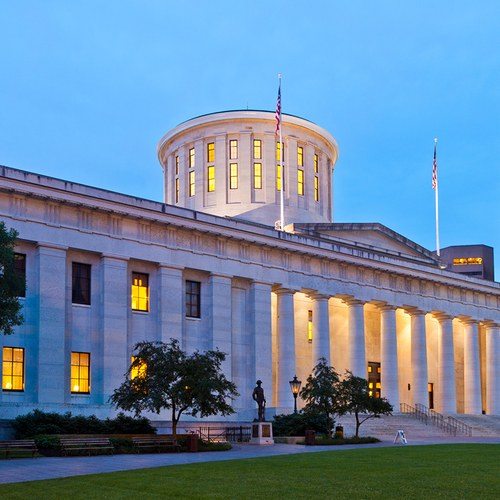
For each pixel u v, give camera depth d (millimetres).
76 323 49719
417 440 54281
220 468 26578
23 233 47156
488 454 34125
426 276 74750
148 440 38875
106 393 49500
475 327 80688
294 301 68125
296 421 51312
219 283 57812
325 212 84125
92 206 50375
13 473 26047
